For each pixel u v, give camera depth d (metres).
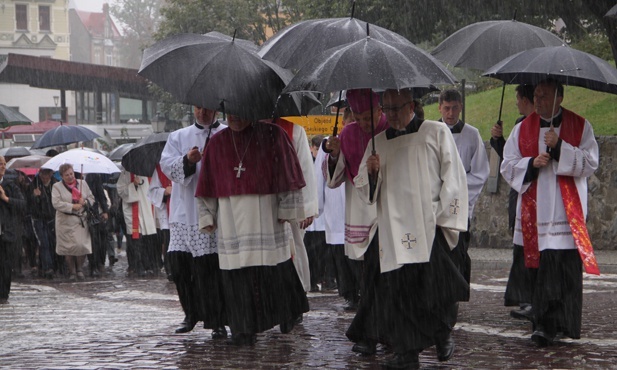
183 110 52.59
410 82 6.99
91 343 9.52
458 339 9.37
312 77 7.14
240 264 8.98
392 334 7.60
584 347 8.84
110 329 10.86
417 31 28.80
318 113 25.02
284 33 8.98
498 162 22.67
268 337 9.75
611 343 9.07
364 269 8.07
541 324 8.94
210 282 9.59
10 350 9.18
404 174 7.56
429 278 7.51
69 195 20.19
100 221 21.25
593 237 21.17
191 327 9.92
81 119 62.62
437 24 28.73
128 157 15.26
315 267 15.32
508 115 27.44
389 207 7.55
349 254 8.12
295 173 9.08
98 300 15.53
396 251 7.45
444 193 7.51
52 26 90.94
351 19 8.88
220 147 9.10
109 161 20.94
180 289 9.88
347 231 8.16
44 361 8.38
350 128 8.38
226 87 8.63
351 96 8.09
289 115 9.37
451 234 7.65
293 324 9.88
